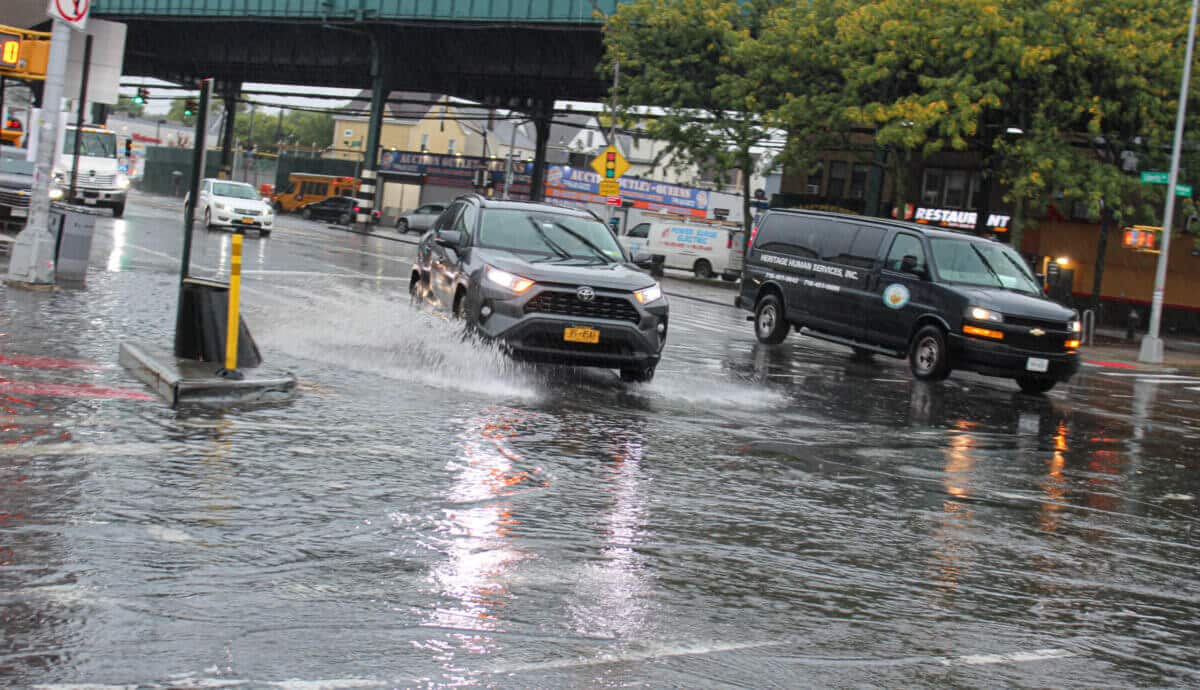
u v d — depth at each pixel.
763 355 18.06
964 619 5.39
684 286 42.00
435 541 5.89
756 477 8.34
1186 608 5.95
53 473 6.50
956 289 16.39
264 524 5.91
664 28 41.59
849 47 35.56
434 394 10.53
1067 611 5.68
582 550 5.96
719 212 62.94
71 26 15.49
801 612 5.26
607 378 12.91
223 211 36.75
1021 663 4.83
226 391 9.16
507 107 65.81
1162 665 4.98
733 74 40.81
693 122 41.34
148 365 9.62
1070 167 31.19
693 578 5.64
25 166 25.95
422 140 113.31
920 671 4.62
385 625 4.62
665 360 15.57
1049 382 16.50
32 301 14.16
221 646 4.25
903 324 17.08
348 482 6.97
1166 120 31.12
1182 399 18.36
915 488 8.56
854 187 47.69
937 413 13.22
